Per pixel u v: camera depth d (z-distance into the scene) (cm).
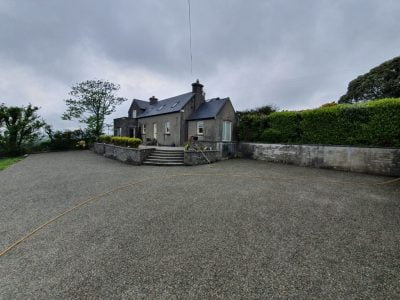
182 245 295
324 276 227
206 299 198
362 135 813
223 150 1184
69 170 884
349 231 330
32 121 1653
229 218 385
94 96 2062
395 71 1811
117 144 1318
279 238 310
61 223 375
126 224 367
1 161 1224
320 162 923
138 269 244
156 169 902
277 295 201
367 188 577
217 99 1889
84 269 246
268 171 843
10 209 445
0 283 225
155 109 2256
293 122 1046
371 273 231
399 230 331
